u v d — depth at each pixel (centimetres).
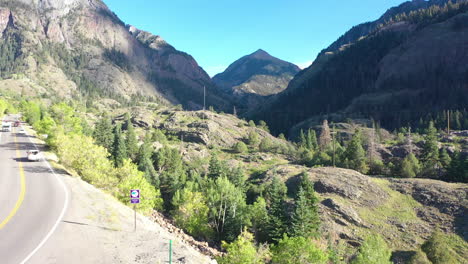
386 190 5834
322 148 12562
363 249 3281
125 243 1683
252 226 5138
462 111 17150
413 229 4612
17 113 14375
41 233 1678
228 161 11525
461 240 4222
